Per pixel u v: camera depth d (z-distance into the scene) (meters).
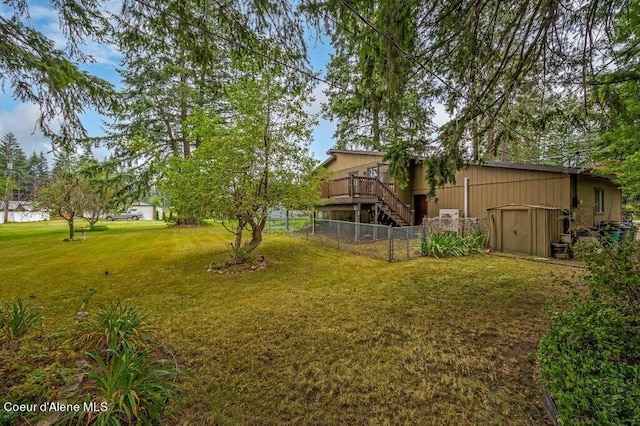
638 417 1.46
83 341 2.86
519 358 2.88
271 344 3.22
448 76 4.39
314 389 2.45
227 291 5.21
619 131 5.38
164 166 6.97
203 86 4.96
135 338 3.00
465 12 3.47
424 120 5.22
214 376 2.63
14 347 2.75
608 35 3.66
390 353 3.01
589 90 4.24
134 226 19.97
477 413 2.14
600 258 2.50
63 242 11.38
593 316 2.27
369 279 5.91
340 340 3.30
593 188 9.84
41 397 2.04
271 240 11.45
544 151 12.54
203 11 3.08
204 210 6.45
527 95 4.52
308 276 6.21
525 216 8.55
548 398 2.12
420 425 2.04
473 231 9.50
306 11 3.15
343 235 10.35
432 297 4.74
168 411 2.13
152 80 14.97
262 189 7.01
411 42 3.64
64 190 11.97
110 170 15.92
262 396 2.36
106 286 5.52
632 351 1.99
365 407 2.23
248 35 3.35
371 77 4.16
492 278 5.84
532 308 4.20
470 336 3.37
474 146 4.98
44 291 5.18
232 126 6.59
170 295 5.00
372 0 3.23
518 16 3.47
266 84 6.43
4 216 28.44
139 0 2.94
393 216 12.42
